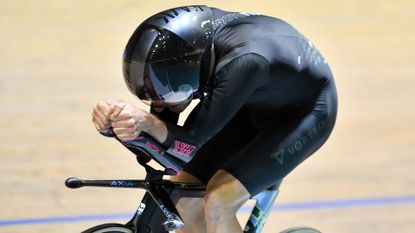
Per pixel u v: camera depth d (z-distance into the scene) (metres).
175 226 6.32
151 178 6.48
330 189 11.66
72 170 11.91
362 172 12.31
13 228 9.96
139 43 6.25
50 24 20.38
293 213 10.81
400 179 12.05
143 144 6.14
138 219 6.54
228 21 6.88
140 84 6.31
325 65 7.50
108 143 13.13
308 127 7.20
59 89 15.84
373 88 16.62
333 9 22.77
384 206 11.08
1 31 19.73
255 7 22.50
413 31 21.02
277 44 6.83
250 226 7.44
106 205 10.81
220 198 6.75
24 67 17.14
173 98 6.41
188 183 6.80
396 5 23.44
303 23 21.33
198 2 22.50
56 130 13.63
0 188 11.19
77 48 18.52
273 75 6.77
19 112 14.48
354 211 10.91
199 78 6.43
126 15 21.06
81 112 14.56
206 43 6.41
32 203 10.75
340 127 14.35
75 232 9.94
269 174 6.99
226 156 7.54
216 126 6.43
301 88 7.14
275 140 7.07
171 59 6.22
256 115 7.34
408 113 15.14
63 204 10.77
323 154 13.07
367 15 22.39
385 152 13.18
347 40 20.09
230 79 6.41
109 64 17.53
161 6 21.80
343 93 16.27
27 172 11.80
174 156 6.33
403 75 17.56
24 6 21.89
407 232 10.25
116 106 5.92
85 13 21.28
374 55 18.98
